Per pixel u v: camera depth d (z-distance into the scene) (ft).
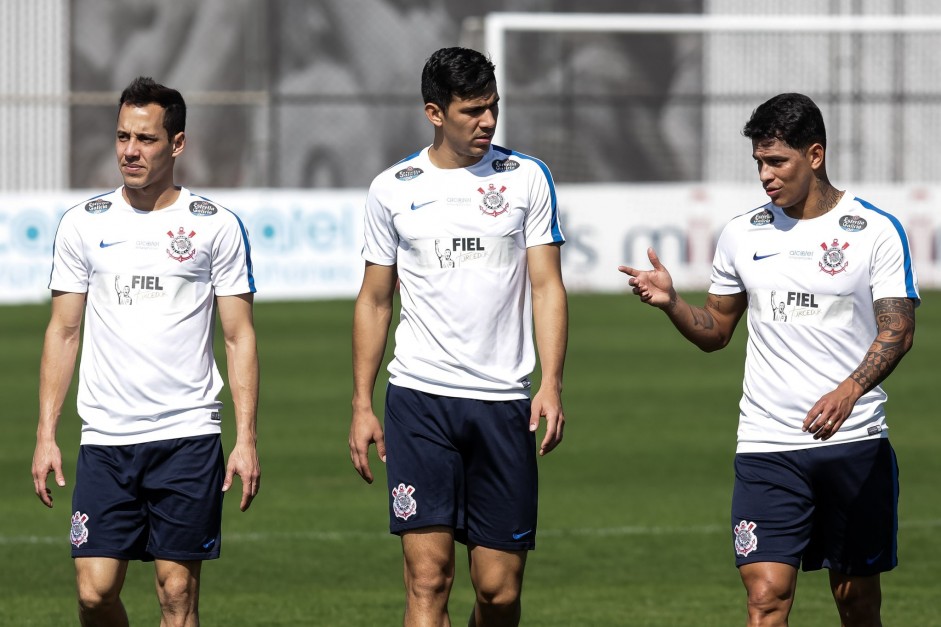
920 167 312.71
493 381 56.75
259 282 229.25
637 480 108.78
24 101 240.32
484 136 55.52
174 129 56.08
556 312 57.11
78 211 57.00
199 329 56.70
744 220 56.90
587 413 137.69
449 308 56.59
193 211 56.80
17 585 78.54
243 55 326.85
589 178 327.67
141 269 56.08
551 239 57.67
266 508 99.09
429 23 334.03
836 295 54.60
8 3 303.27
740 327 206.08
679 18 241.55
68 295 57.16
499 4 334.44
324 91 331.77
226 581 79.87
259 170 324.80
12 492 103.60
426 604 57.26
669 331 197.36
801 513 54.95
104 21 319.47
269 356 171.22
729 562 84.84
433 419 56.90
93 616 56.59
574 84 331.98
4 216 221.25
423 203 56.85
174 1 323.78
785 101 54.08
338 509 98.89
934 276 248.32
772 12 321.11
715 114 324.60
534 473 57.88
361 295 59.00
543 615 73.05
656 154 329.11
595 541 90.02
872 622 57.31
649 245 244.42
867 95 291.58
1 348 176.14
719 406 141.69
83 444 56.54
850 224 54.80
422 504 56.90
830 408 51.44
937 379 156.76
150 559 57.47
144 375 55.77
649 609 74.23
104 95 242.78
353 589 78.13
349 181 332.19
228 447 119.85
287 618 71.87
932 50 312.91
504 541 57.52
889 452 55.72
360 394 58.39
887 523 55.62
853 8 315.17
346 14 331.77
